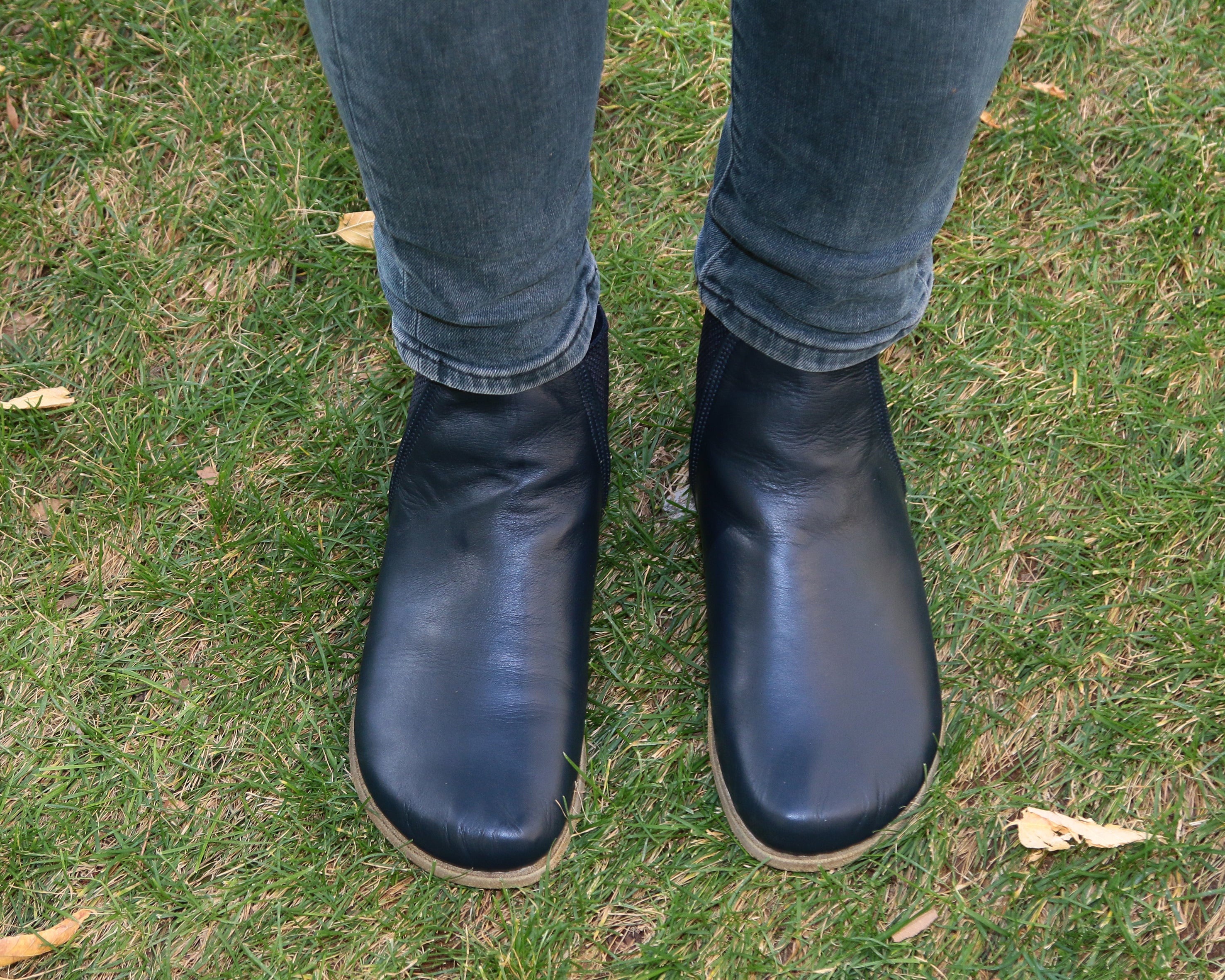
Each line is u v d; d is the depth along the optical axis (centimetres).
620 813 121
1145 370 154
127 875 119
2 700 130
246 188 171
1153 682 129
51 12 186
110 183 172
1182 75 181
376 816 114
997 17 76
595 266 109
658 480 148
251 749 127
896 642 117
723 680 117
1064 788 124
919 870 118
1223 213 165
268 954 114
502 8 69
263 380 157
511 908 115
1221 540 140
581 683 118
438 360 103
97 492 146
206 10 187
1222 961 112
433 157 78
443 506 119
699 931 115
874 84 78
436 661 115
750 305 106
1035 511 144
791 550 118
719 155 107
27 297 163
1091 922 114
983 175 174
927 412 153
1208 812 121
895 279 98
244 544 141
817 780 109
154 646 134
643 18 189
